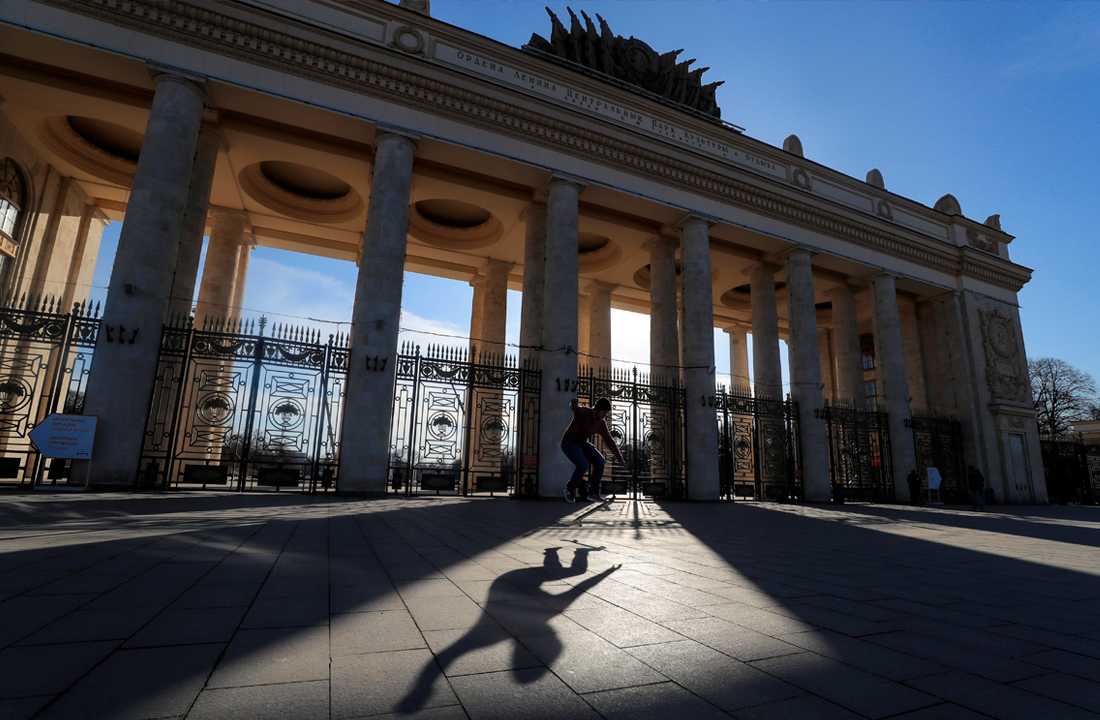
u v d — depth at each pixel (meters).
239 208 26.23
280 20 17.80
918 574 5.79
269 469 16.44
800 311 26.67
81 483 13.71
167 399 15.91
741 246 28.94
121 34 16.41
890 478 27.83
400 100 19.58
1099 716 2.16
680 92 27.36
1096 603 4.45
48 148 21.56
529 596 4.06
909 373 33.22
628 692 2.34
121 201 25.27
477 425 22.88
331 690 2.26
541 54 23.50
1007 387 31.88
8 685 2.16
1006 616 3.92
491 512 12.61
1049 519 16.89
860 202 30.27
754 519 13.74
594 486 7.94
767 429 25.50
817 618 3.69
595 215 25.72
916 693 2.40
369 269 17.86
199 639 2.85
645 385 23.03
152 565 4.73
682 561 6.06
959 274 32.34
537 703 2.20
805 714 2.15
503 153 21.03
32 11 15.70
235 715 1.98
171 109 16.41
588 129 22.30
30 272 21.83
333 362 17.58
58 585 3.90
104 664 2.44
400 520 9.68
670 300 26.48
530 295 23.50
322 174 25.38
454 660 2.68
